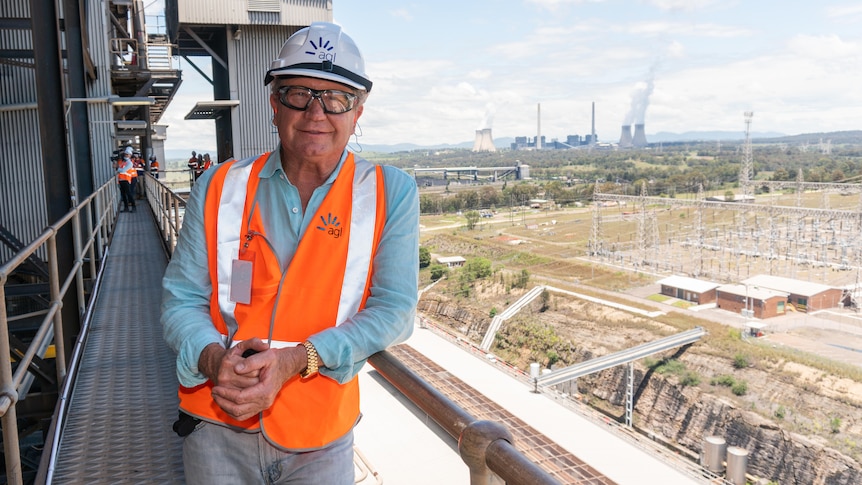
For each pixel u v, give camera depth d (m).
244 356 1.32
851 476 31.33
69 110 13.53
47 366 6.29
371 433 7.70
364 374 9.89
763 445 35.41
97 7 21.98
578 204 125.94
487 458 0.96
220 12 34.03
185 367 1.39
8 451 2.35
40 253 20.02
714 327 52.28
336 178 1.43
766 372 42.62
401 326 1.41
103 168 22.14
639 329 54.69
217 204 1.47
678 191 129.75
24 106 19.27
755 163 155.38
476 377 15.91
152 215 16.62
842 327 50.47
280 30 35.56
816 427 35.38
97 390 4.12
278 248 1.42
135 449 3.27
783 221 85.75
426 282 73.56
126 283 7.84
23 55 13.90
